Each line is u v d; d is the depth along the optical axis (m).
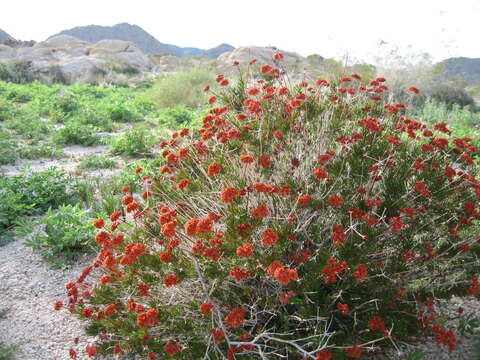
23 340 2.89
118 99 14.59
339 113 3.24
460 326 2.73
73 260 4.02
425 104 11.97
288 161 2.88
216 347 2.12
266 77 3.73
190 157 3.38
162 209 2.78
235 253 2.28
